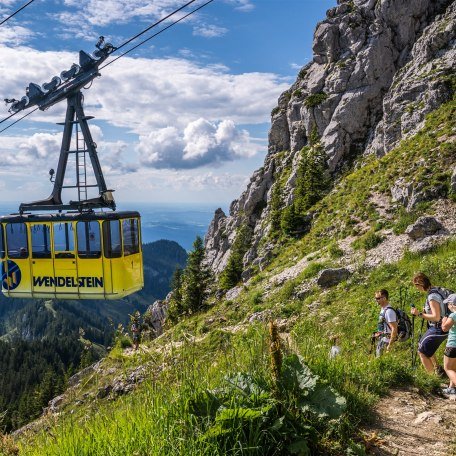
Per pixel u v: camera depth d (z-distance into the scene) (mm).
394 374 9312
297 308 25359
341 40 78812
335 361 8234
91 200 20359
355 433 6641
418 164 35562
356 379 8516
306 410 5898
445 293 10047
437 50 59781
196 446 5109
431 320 10039
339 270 26969
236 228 90062
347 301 23016
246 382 6055
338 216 40250
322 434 6105
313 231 43656
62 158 20781
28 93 21312
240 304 32469
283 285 31109
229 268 66062
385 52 70812
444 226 27078
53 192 20703
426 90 55312
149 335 8602
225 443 5078
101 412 6223
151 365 6840
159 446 5070
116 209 20938
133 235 20469
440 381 9547
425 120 48562
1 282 20797
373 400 7934
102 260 19484
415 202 31203
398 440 6648
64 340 193625
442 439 6715
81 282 19828
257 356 7113
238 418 5324
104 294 19625
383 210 34469
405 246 26922
